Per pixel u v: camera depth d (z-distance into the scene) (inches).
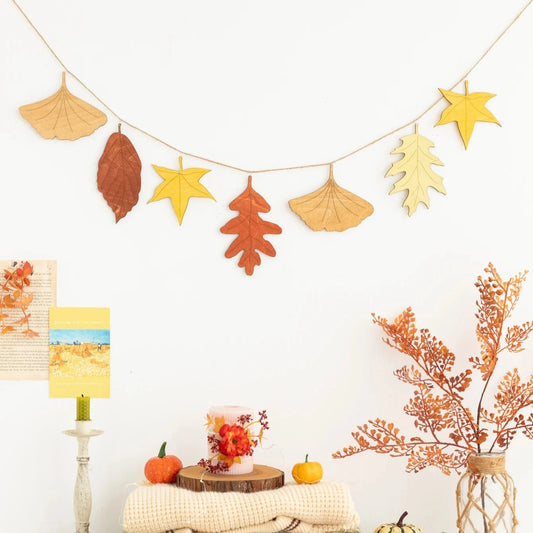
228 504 58.8
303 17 72.6
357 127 72.9
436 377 69.4
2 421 68.5
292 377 71.6
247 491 60.9
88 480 65.4
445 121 73.2
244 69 72.1
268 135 72.1
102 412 69.5
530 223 74.0
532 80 74.4
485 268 70.7
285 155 72.2
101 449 69.4
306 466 64.1
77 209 70.1
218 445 63.3
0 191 69.3
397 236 73.0
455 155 73.7
